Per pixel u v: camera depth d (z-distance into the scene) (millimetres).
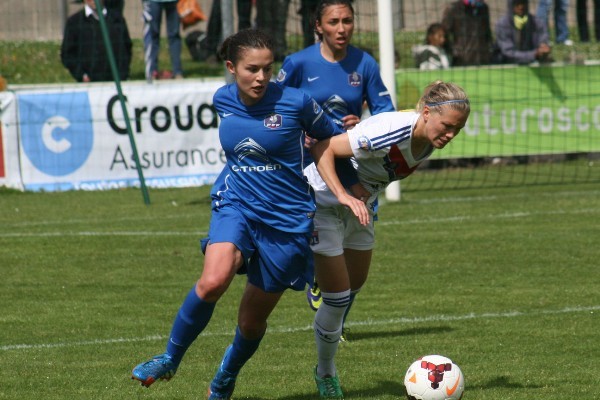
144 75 60938
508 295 25641
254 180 16000
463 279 27625
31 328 22734
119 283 27703
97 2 43562
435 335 21750
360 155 16578
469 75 49156
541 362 19375
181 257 31234
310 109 16062
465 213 38812
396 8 65875
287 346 21016
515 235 33938
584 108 50281
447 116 15828
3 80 47938
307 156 17938
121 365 19500
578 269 28703
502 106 49562
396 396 17312
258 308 16250
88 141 47250
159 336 21906
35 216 39656
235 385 17984
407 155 16672
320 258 17297
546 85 49844
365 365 19484
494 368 18969
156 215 39500
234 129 15945
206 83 48688
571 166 52219
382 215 38562
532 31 53531
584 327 22234
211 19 62250
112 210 40969
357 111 22734
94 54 52719
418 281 27438
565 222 36406
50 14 71312
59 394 17453
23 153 46562
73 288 27125
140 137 47750
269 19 52500
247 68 15328
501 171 51156
